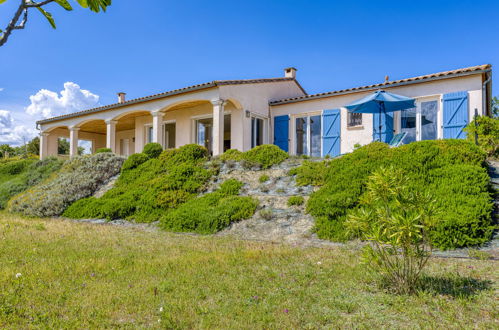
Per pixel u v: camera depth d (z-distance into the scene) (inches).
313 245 261.4
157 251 240.4
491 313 127.2
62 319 126.0
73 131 787.4
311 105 592.4
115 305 138.9
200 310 132.8
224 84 536.1
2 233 306.2
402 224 141.2
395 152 344.5
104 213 416.5
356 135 535.5
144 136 770.2
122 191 470.3
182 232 333.4
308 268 192.2
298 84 729.6
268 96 644.7
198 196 417.7
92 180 526.0
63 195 487.5
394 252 156.5
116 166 571.2
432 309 132.7
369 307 136.2
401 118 500.4
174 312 131.4
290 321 123.6
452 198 259.6
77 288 159.3
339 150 550.9
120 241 277.6
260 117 627.2
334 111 561.3
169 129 746.8
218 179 451.5
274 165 457.4
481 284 159.2
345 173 347.3
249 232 310.2
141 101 636.7
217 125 534.0
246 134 586.2
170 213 374.6
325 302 141.5
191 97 569.9
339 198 300.8
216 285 162.9
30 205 478.9
